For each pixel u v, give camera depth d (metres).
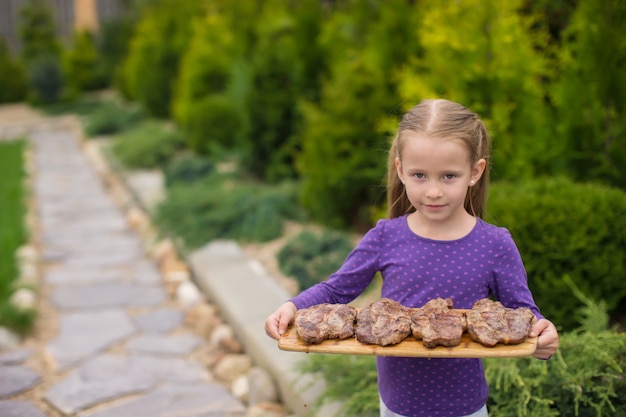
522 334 1.70
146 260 6.31
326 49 7.31
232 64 9.23
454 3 4.06
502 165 4.01
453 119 1.83
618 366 2.57
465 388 1.97
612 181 3.98
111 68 20.69
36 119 16.61
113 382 3.86
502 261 1.91
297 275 4.75
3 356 4.21
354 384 3.10
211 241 5.98
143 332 4.64
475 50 4.01
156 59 13.44
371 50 5.64
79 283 5.68
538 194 3.48
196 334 4.59
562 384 2.70
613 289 3.35
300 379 3.34
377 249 2.01
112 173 10.09
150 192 8.16
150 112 13.73
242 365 3.91
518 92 4.05
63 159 12.05
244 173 7.98
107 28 21.02
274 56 7.35
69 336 4.55
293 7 8.45
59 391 3.75
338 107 5.70
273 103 7.38
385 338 1.74
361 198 5.86
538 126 4.14
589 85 3.92
